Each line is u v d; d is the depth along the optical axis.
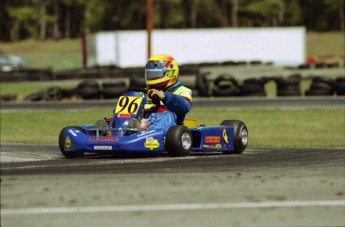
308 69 172.38
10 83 153.00
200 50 171.00
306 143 64.69
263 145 58.31
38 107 103.56
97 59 171.88
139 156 41.34
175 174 32.88
